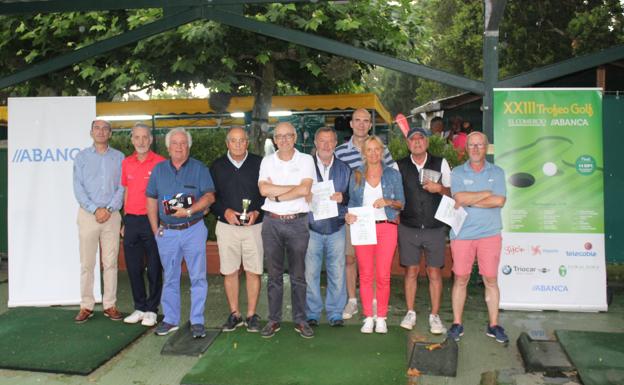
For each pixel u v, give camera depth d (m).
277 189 4.82
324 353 4.68
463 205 4.84
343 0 5.92
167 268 5.12
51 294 6.18
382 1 9.38
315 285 5.24
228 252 5.12
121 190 5.54
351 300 5.70
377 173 5.04
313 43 5.86
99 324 5.48
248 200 5.00
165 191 4.99
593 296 5.73
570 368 4.30
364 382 4.11
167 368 4.48
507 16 17.16
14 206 6.15
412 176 5.07
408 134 5.05
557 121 5.74
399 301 6.25
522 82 5.77
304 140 12.05
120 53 9.17
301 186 4.82
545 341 4.72
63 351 4.77
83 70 8.89
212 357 4.63
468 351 4.77
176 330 5.34
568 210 5.76
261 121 10.09
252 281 5.19
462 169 4.89
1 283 7.21
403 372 4.29
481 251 4.91
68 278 6.20
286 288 6.73
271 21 8.53
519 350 4.75
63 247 6.20
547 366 4.30
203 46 8.52
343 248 5.19
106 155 5.53
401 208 5.03
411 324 5.27
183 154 4.98
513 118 5.78
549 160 5.76
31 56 9.25
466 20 21.30
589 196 5.74
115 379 4.30
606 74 9.82
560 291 5.77
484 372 4.35
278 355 4.64
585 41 15.89
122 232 5.73
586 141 5.73
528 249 5.80
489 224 4.85
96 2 5.98
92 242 5.53
